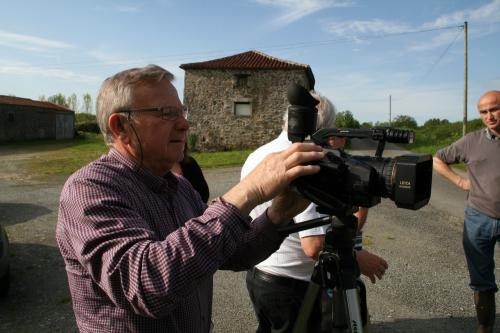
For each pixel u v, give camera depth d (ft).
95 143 104.32
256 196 4.05
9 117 105.40
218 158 62.54
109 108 4.77
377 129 4.83
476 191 11.34
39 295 14.10
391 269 16.39
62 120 122.83
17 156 71.67
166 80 4.91
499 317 12.61
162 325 4.50
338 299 5.24
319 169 4.13
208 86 75.61
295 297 7.54
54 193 34.81
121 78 4.75
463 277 15.65
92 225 4.02
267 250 5.26
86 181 4.35
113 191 4.38
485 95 11.42
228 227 3.89
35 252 18.54
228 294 14.34
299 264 7.49
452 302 13.52
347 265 5.18
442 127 124.06
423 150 75.61
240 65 74.54
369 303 13.44
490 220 11.05
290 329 7.59
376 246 19.45
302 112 5.40
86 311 4.47
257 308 8.04
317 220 5.22
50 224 23.84
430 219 25.07
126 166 4.82
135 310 3.84
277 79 74.69
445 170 12.28
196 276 3.71
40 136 115.34
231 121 75.82
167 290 3.61
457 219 25.16
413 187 4.23
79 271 4.40
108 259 3.83
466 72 78.69
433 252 18.61
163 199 5.06
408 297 13.88
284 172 4.05
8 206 29.12
